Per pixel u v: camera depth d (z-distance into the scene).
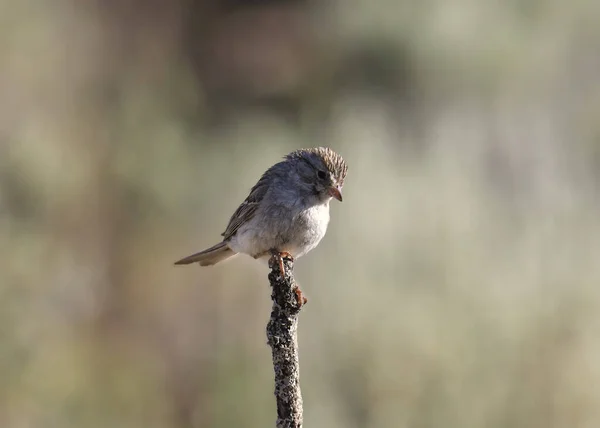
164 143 17.86
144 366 14.13
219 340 14.35
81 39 19.39
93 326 14.40
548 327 12.30
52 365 13.33
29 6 17.64
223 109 23.30
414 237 13.37
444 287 12.70
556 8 21.88
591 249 13.66
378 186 14.29
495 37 21.39
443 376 11.95
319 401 11.90
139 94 19.19
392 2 22.20
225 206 17.73
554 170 17.58
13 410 12.82
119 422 13.44
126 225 16.42
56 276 14.48
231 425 13.00
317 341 12.38
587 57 21.69
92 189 16.11
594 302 12.59
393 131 18.66
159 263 15.70
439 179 14.95
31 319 13.49
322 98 22.80
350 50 22.80
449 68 21.50
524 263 13.16
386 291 12.73
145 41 21.64
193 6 23.88
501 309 12.44
